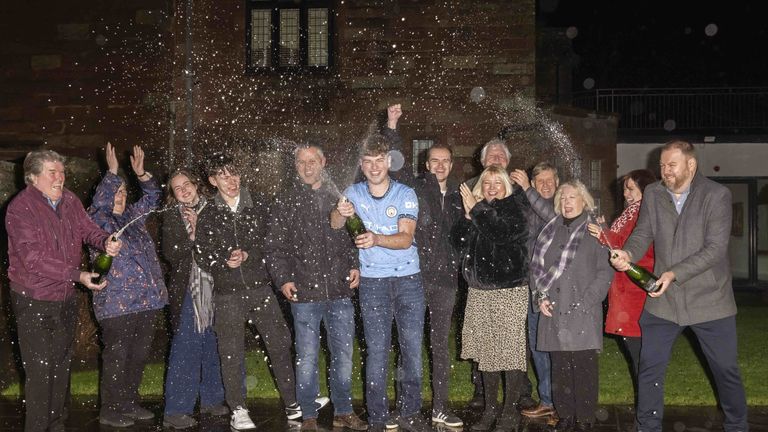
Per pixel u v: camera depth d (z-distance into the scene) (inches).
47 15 440.8
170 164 434.0
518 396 216.8
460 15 443.5
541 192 231.8
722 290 192.9
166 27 437.1
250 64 446.6
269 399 246.2
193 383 221.5
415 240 216.7
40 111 441.7
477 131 443.5
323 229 210.4
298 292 210.5
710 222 191.3
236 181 217.2
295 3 445.7
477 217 211.0
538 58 744.3
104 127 438.3
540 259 213.3
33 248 194.9
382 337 208.4
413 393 210.2
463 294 324.2
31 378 197.2
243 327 219.0
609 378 265.6
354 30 446.3
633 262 199.8
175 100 438.3
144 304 220.2
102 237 207.3
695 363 286.5
